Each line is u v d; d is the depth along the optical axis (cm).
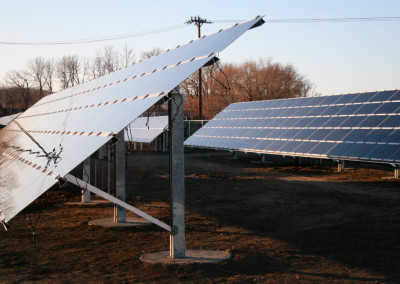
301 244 939
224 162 3036
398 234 1013
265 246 925
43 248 928
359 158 1927
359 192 1634
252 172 2388
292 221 1176
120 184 1177
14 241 991
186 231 1086
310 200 1491
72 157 640
